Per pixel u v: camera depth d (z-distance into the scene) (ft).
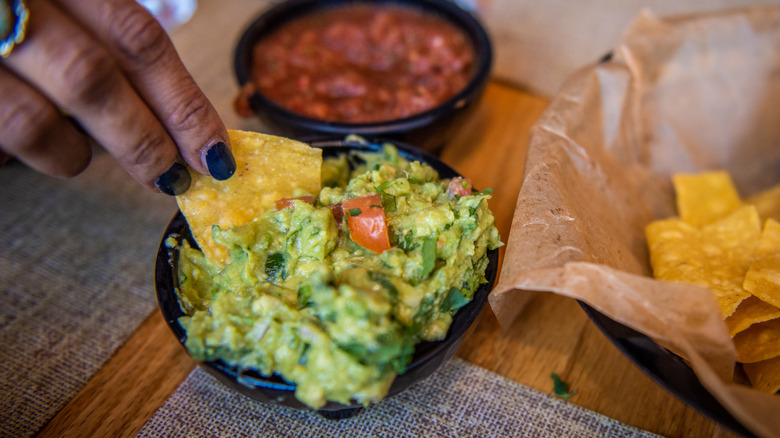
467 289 0.73
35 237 1.01
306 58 1.18
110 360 0.84
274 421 0.77
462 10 1.21
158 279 0.73
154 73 0.62
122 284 0.94
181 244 0.77
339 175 0.88
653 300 0.66
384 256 0.70
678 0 1.48
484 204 0.76
